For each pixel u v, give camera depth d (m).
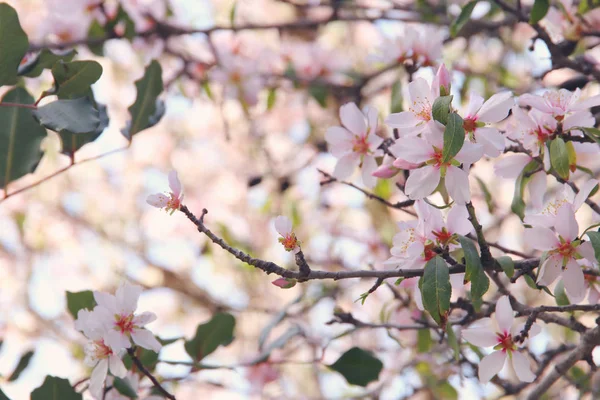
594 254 0.92
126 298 1.00
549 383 1.00
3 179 1.06
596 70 1.09
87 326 0.99
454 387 1.22
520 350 0.95
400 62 1.11
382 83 1.52
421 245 0.94
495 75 1.29
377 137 1.00
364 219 1.67
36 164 1.06
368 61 1.13
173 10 1.44
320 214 1.64
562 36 1.12
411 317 1.12
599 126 1.07
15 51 1.00
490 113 0.92
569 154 0.95
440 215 0.94
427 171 0.92
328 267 1.52
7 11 0.99
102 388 1.01
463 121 0.92
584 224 1.37
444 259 0.93
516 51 1.35
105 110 1.06
